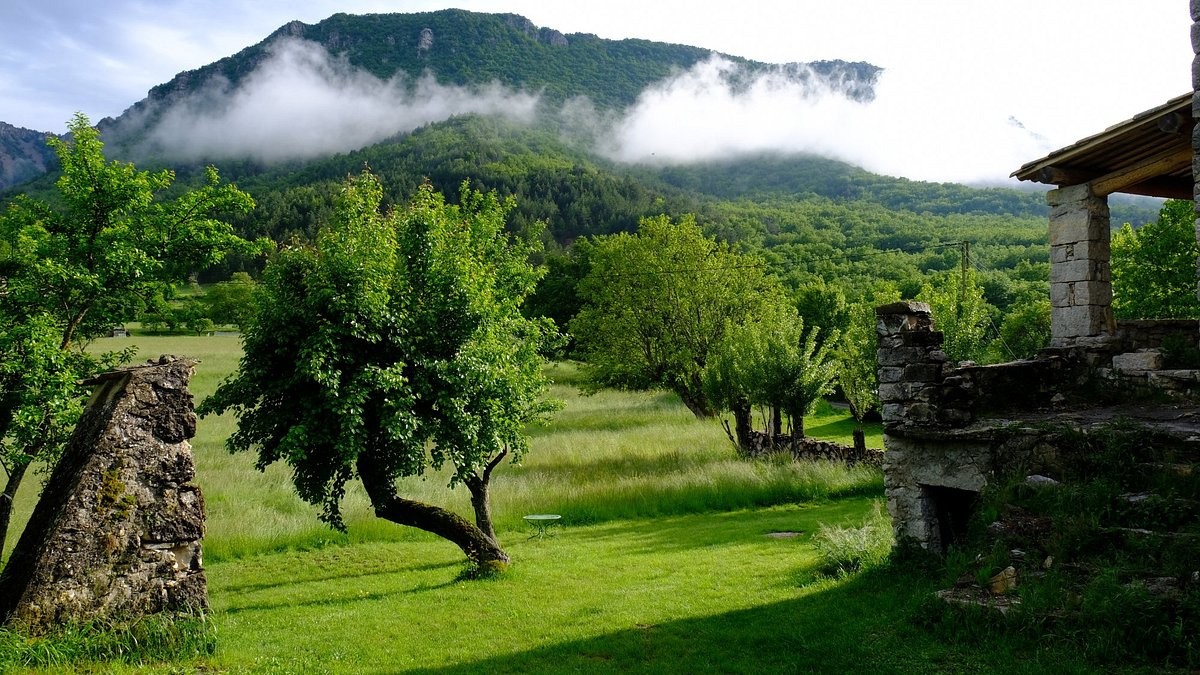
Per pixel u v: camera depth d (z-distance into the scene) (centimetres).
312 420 1133
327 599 1135
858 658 659
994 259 8956
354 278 1154
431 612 975
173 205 1384
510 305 1448
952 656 627
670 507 1895
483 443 1210
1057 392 1050
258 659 656
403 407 1132
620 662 724
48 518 607
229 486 2045
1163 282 2991
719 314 3503
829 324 5075
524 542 1579
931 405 916
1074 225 1146
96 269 1269
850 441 2936
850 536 1052
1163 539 640
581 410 4128
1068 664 565
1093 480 743
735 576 1085
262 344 1175
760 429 3344
